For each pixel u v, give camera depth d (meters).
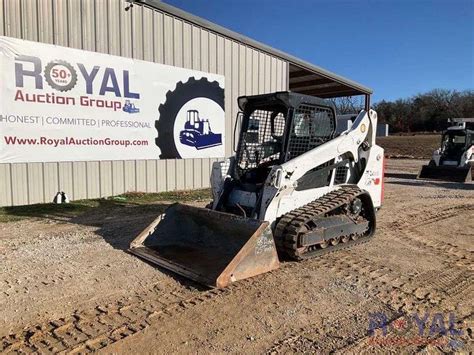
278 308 3.77
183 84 11.24
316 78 16.28
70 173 9.16
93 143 9.46
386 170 20.66
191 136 11.57
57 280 4.36
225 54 12.28
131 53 10.08
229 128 12.66
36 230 6.57
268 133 5.74
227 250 4.97
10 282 4.29
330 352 3.03
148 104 10.49
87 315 3.57
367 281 4.50
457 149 16.50
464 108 65.88
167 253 5.10
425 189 12.87
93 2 9.31
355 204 5.93
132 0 9.94
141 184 10.55
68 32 8.95
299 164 5.17
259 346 3.11
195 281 4.30
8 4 8.07
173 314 3.62
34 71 8.41
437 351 3.07
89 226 6.89
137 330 3.32
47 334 3.24
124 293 4.05
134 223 7.15
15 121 8.23
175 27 10.95
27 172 8.51
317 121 5.70
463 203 10.11
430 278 4.64
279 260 5.13
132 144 10.23
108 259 5.07
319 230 5.29
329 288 4.27
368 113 6.51
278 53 13.81
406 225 7.45
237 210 5.50
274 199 5.02
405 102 71.75
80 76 9.12
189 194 10.70
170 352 3.00
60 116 8.86
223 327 3.39
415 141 45.22
